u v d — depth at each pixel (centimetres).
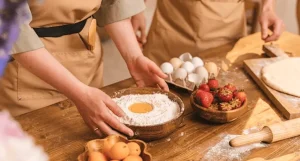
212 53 151
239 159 90
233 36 178
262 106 114
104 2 125
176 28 179
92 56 132
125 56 123
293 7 313
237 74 135
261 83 124
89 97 93
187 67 126
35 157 37
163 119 96
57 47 123
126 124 93
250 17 272
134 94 110
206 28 171
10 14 33
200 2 167
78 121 105
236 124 104
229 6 172
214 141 97
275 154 92
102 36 342
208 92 104
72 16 120
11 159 34
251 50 156
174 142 96
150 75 118
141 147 85
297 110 108
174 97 106
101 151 85
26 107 125
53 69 94
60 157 90
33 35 93
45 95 127
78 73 130
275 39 156
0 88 123
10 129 36
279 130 95
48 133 99
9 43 33
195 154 92
